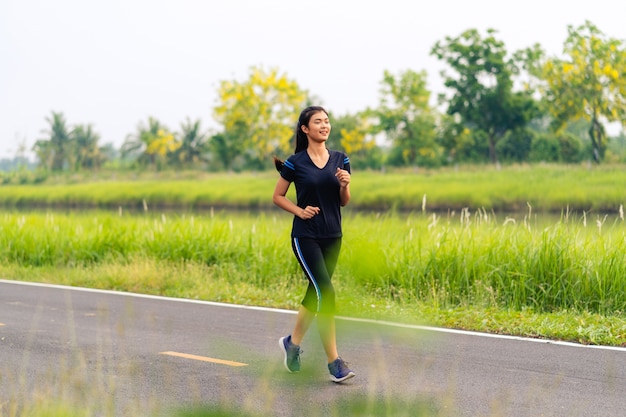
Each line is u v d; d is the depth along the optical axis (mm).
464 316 9883
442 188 46719
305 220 6801
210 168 85812
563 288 10797
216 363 7668
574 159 64438
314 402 6234
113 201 63781
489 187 44531
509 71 63688
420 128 68438
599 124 59031
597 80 57969
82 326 9773
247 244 15000
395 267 11922
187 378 7082
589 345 8328
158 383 6895
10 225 19172
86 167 105250
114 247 16797
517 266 11312
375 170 68625
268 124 81812
